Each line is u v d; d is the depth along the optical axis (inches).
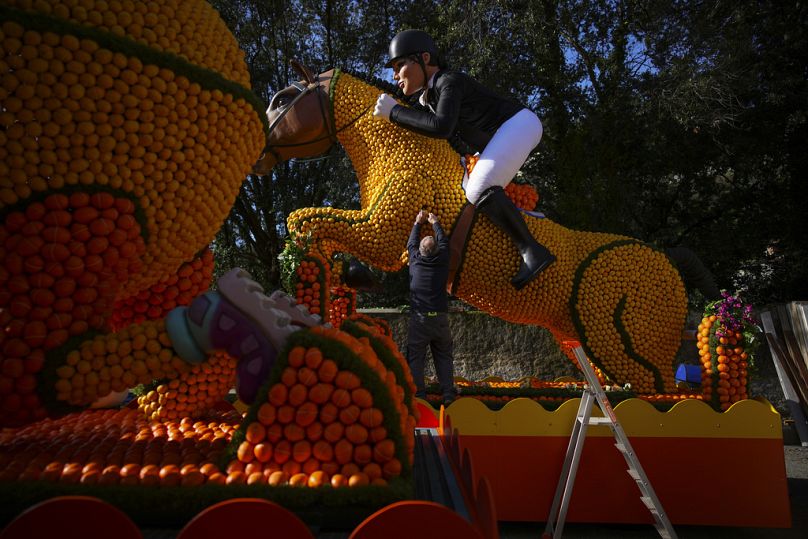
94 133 66.1
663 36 347.6
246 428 57.1
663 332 182.4
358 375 56.9
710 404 161.9
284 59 450.9
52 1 66.9
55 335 63.6
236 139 78.1
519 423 149.7
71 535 46.1
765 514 146.1
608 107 338.3
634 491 147.2
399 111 171.3
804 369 234.8
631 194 334.3
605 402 137.5
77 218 65.4
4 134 63.7
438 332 169.9
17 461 61.7
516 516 147.0
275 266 439.2
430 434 102.7
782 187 360.5
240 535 46.6
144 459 60.7
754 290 365.1
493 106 176.7
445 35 357.7
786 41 336.8
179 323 63.1
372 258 181.8
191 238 78.3
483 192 174.2
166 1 74.9
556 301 181.0
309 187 469.1
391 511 47.1
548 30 337.7
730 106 313.3
